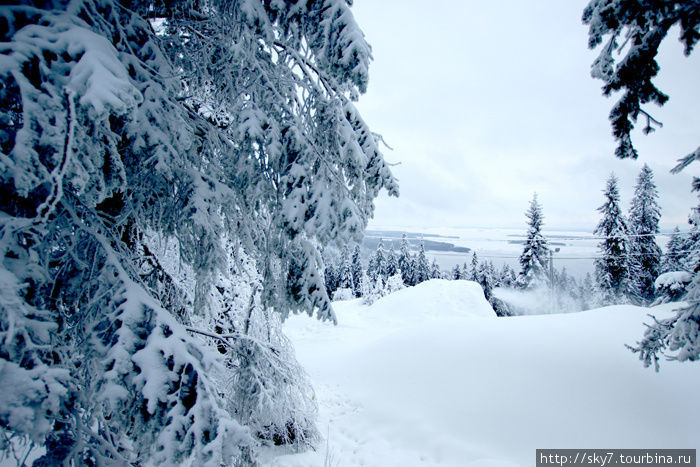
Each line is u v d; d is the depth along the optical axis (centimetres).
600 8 317
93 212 243
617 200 2745
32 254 189
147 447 198
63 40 168
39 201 192
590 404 724
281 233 346
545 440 671
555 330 960
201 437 181
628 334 907
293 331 1992
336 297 3622
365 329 1931
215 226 282
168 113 248
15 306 155
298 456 634
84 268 229
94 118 156
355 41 267
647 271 2730
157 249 389
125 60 227
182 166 274
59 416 187
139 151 238
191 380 196
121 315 201
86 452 199
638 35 329
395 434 749
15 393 139
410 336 1113
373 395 905
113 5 239
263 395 366
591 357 832
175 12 299
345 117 321
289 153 313
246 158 310
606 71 355
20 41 160
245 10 254
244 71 311
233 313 560
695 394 711
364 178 348
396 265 4816
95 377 205
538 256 3059
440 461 664
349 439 751
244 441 194
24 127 153
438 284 2327
